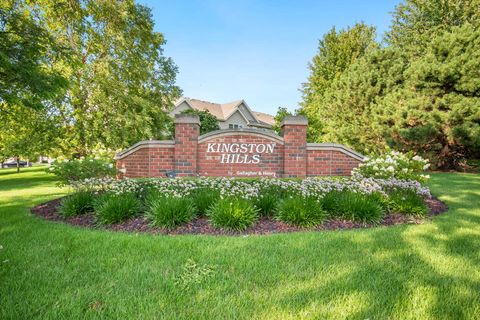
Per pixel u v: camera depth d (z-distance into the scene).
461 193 6.83
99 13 13.76
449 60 12.28
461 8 19.00
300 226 4.04
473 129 11.38
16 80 6.31
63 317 1.90
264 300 2.11
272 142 7.53
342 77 17.95
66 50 7.75
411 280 2.42
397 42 21.91
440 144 12.77
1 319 1.87
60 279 2.43
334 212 4.45
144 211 4.46
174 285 2.32
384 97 14.74
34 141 12.98
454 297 2.16
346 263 2.75
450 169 13.91
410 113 12.49
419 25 20.47
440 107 12.53
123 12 14.09
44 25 12.24
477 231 3.78
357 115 16.61
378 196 4.77
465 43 12.03
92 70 13.88
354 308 2.01
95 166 7.11
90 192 5.09
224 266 2.68
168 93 18.33
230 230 3.86
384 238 3.49
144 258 2.88
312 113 21.52
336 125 17.70
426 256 2.94
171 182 5.63
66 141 13.51
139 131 14.63
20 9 10.88
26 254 2.99
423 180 6.99
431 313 1.96
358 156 7.65
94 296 2.16
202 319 1.89
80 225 4.26
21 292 2.21
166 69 18.05
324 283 2.37
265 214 4.44
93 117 13.70
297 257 2.90
